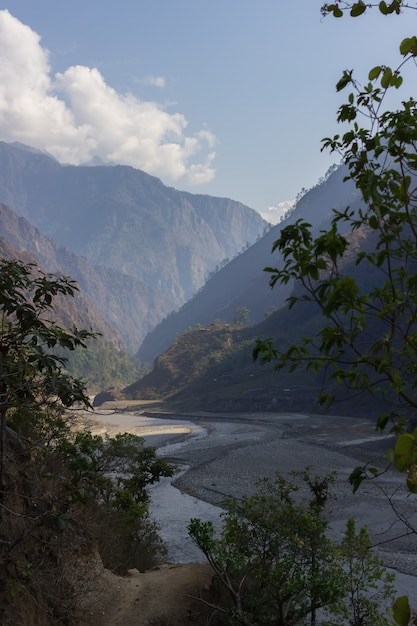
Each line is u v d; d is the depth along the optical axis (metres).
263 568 15.20
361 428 122.88
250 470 79.25
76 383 8.45
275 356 4.44
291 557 14.94
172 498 61.53
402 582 31.20
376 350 4.01
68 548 13.94
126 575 18.91
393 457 2.35
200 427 156.12
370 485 60.00
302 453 93.88
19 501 10.49
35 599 10.85
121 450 26.72
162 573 19.31
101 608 14.32
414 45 3.50
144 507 25.45
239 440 119.50
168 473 35.31
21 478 10.61
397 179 4.39
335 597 14.99
